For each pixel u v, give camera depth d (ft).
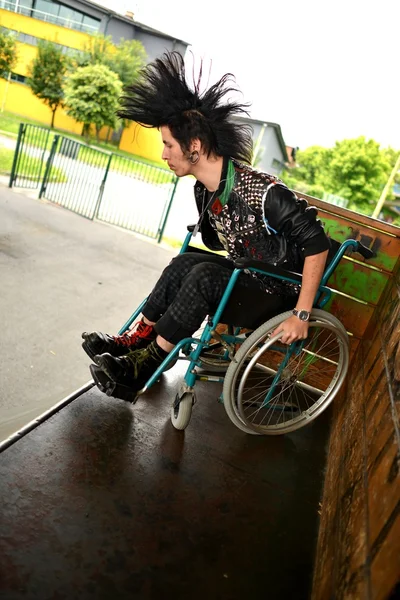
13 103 96.94
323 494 5.75
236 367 5.58
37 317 14.11
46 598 3.64
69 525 4.33
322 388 8.42
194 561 4.36
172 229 30.89
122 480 5.07
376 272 7.92
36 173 31.50
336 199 118.83
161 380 7.29
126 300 17.25
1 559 3.82
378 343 6.63
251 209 5.21
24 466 4.83
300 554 4.78
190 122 4.97
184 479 5.37
